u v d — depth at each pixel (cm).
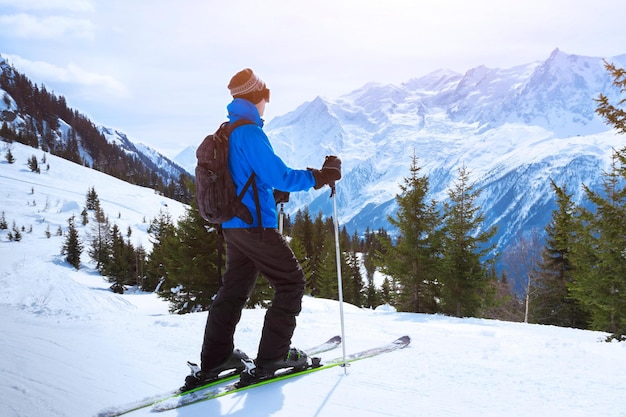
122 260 5000
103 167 17412
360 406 224
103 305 1967
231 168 247
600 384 259
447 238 1877
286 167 245
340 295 283
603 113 1212
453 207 1875
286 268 254
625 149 1340
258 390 247
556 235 2223
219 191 242
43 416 217
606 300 1379
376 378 266
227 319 261
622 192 1312
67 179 12394
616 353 362
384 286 4981
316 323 571
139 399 247
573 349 375
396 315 1209
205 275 2017
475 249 1864
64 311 703
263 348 254
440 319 1141
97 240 6725
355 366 291
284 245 254
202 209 247
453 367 290
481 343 389
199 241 2027
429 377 269
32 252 6344
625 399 235
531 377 271
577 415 215
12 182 10825
